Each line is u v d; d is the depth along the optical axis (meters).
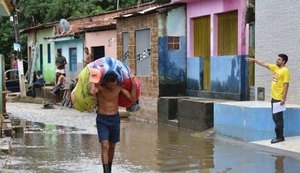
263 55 14.00
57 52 29.58
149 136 13.78
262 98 14.02
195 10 17.19
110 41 22.86
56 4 33.12
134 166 9.59
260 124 11.95
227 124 13.16
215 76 16.27
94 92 8.30
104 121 8.55
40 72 29.67
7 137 12.59
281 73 11.18
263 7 13.95
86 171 9.12
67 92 23.28
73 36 26.23
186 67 17.67
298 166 9.24
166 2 20.67
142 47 18.56
